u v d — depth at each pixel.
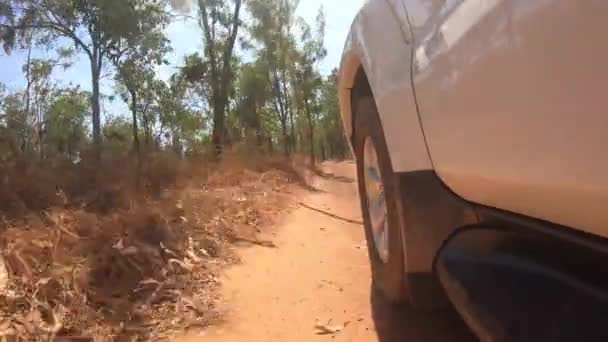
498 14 1.38
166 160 8.70
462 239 1.66
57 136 13.98
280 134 33.00
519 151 1.31
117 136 17.16
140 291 3.32
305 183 12.37
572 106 1.09
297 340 2.79
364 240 5.30
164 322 3.01
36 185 5.42
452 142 1.70
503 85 1.35
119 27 15.54
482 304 1.39
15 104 12.61
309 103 29.94
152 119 18.95
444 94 1.72
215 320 3.06
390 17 2.33
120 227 4.11
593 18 1.01
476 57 1.49
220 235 4.96
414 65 1.98
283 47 25.91
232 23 20.83
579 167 1.09
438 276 1.69
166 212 4.90
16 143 8.84
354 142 3.34
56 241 3.58
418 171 1.99
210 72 20.61
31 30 15.82
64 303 2.91
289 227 5.99
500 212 1.60
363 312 3.05
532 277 1.33
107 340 2.72
